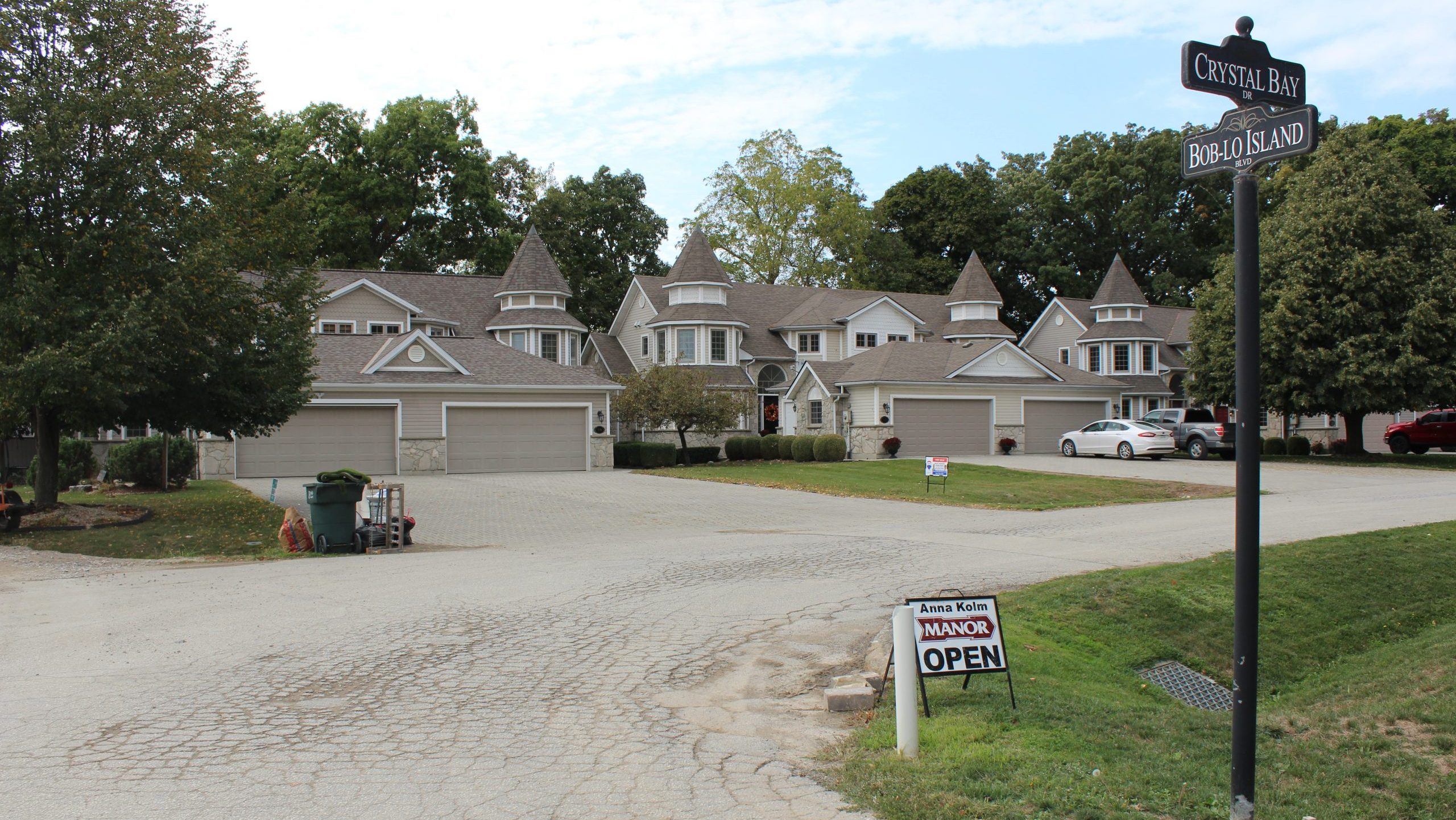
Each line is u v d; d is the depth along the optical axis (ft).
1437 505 61.93
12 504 53.16
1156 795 16.66
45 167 52.08
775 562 41.50
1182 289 207.10
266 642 27.48
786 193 189.88
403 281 137.90
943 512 63.05
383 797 16.42
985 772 17.37
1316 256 101.76
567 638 27.96
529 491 78.02
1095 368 160.45
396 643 27.40
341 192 157.79
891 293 169.78
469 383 98.48
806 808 15.99
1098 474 89.51
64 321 51.55
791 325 149.07
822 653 26.43
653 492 77.61
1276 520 54.54
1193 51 15.15
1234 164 15.38
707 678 24.14
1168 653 30.68
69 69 54.44
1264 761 20.16
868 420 118.11
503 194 191.83
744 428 139.33
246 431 65.21
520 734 19.88
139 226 53.88
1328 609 37.40
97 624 30.09
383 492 48.49
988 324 157.17
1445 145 159.22
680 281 140.77
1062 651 28.73
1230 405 123.44
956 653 21.11
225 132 59.26
